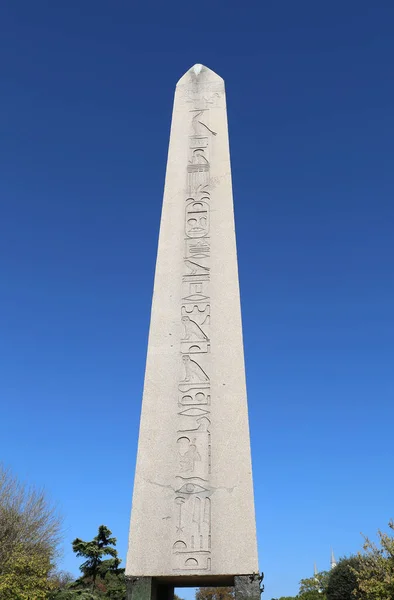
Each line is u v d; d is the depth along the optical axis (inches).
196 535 268.5
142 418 301.4
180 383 307.4
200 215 358.3
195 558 263.4
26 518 1055.0
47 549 1074.1
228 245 346.0
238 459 284.2
